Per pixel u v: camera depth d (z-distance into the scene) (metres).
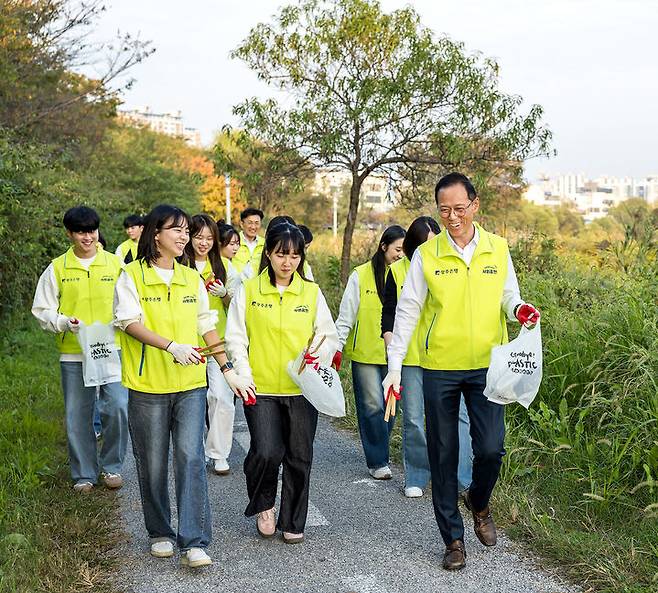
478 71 12.91
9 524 5.07
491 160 13.32
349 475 6.42
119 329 4.66
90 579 4.43
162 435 4.64
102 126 21.89
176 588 4.32
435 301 4.48
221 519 5.40
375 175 14.37
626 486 5.19
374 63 13.21
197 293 4.81
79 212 6.01
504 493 5.43
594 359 6.34
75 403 6.04
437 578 4.37
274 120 13.39
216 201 48.91
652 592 3.97
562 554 4.51
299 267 4.95
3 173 11.16
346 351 6.49
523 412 6.69
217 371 6.49
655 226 8.14
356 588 4.28
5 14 15.11
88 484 6.06
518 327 8.12
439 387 4.47
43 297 6.02
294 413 4.83
